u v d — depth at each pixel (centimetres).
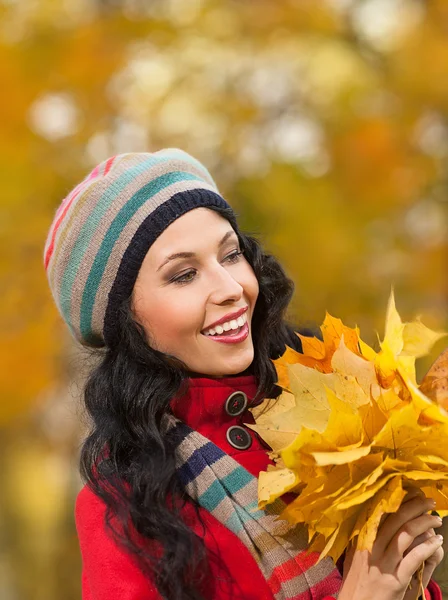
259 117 407
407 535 138
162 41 396
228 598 150
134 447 158
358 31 427
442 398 141
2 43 369
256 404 163
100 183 162
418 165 405
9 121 372
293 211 382
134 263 158
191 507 153
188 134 401
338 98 397
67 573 461
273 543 149
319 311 375
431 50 401
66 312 170
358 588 140
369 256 389
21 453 440
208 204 161
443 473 131
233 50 406
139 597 146
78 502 164
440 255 396
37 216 367
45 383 382
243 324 158
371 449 133
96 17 388
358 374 141
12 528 478
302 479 132
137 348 159
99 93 385
